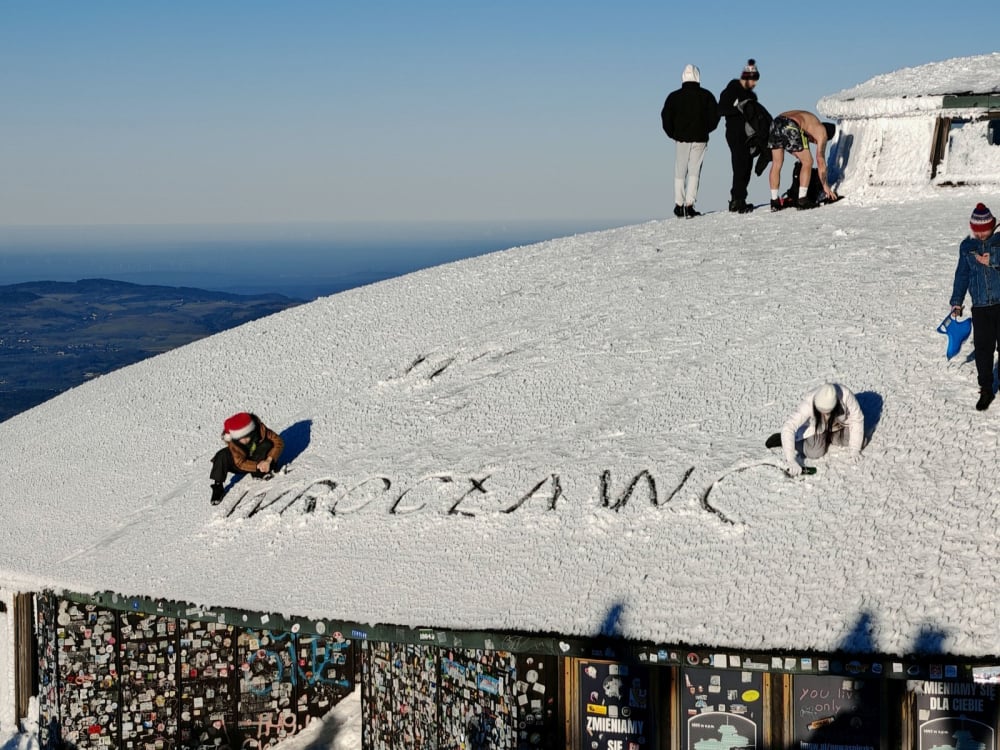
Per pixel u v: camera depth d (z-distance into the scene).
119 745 11.82
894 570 7.38
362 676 11.55
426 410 12.35
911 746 7.68
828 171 17.27
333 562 9.66
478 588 8.57
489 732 9.16
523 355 13.05
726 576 7.83
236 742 12.13
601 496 9.26
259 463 11.73
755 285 13.00
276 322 17.61
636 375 11.45
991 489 7.88
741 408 10.08
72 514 12.90
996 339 8.59
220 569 10.19
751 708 8.08
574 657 7.89
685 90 17.09
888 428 9.01
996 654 6.52
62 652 11.70
